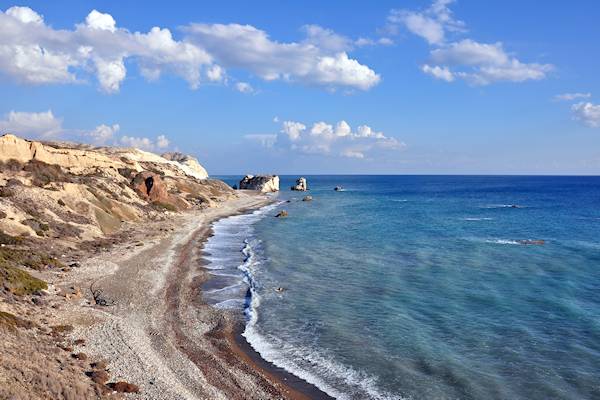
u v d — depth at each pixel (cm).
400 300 3622
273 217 9562
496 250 5669
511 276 4319
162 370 2345
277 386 2303
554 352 2627
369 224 8381
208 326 3089
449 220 8969
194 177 14325
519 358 2561
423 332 2964
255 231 7456
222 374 2406
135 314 3167
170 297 3638
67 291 3453
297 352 2708
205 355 2628
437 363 2522
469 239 6556
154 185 8956
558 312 3278
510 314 3259
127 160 10181
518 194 17812
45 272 3878
